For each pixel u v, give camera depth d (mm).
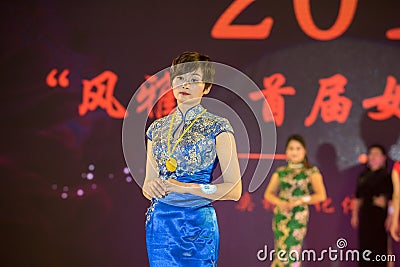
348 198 6926
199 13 7062
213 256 3555
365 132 6965
